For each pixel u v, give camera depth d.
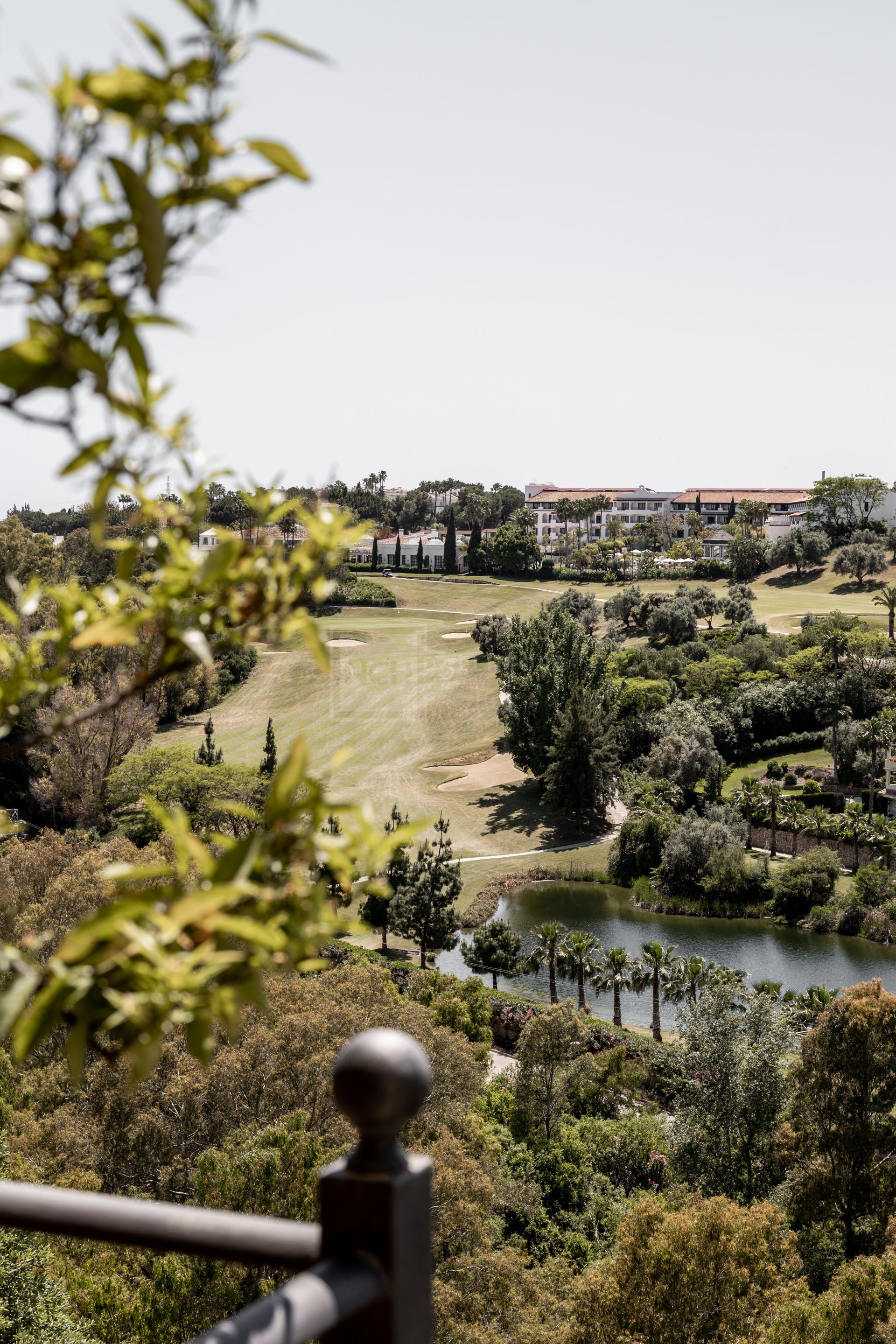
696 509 173.38
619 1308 21.53
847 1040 30.66
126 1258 19.23
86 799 59.72
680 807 72.75
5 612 1.58
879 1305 20.53
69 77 1.06
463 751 85.00
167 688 66.06
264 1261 1.47
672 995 47.75
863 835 64.31
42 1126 22.70
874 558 119.12
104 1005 1.13
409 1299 1.41
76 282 1.10
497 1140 30.08
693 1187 32.72
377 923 53.22
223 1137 22.77
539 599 125.50
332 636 108.69
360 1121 1.38
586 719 71.75
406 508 199.25
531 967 51.41
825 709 80.06
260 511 1.60
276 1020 24.91
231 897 1.15
